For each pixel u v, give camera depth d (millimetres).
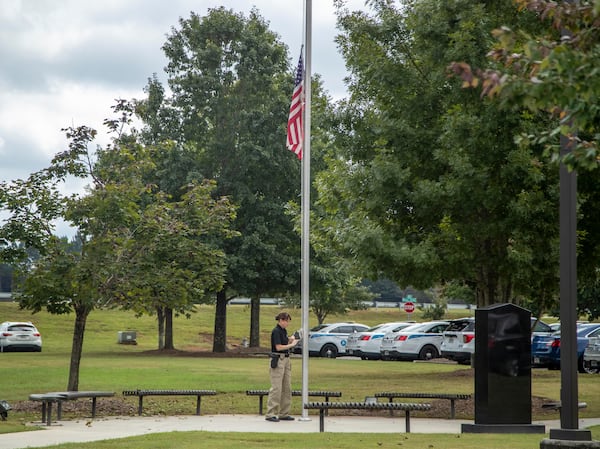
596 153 9547
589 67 8375
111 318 81312
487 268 30453
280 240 55219
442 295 57375
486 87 8703
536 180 26500
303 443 15141
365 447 14625
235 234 24312
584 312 55219
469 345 40156
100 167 23500
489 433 17359
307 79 20406
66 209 22203
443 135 28047
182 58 57344
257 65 56281
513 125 27219
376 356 49844
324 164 54500
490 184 27812
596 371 36656
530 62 8891
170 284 22672
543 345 38125
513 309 17922
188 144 57406
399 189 29297
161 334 57062
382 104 31797
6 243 22266
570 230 13906
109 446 14516
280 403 20328
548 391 27266
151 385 27859
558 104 8641
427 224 30828
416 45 29844
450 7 28844
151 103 56344
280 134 54719
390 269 30359
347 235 30641
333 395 21547
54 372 33281
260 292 56906
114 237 22344
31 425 18547
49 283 21625
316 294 58656
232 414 21547
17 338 54594
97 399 23594
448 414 21984
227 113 55906
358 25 32188
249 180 55500
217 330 55656
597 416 21406
